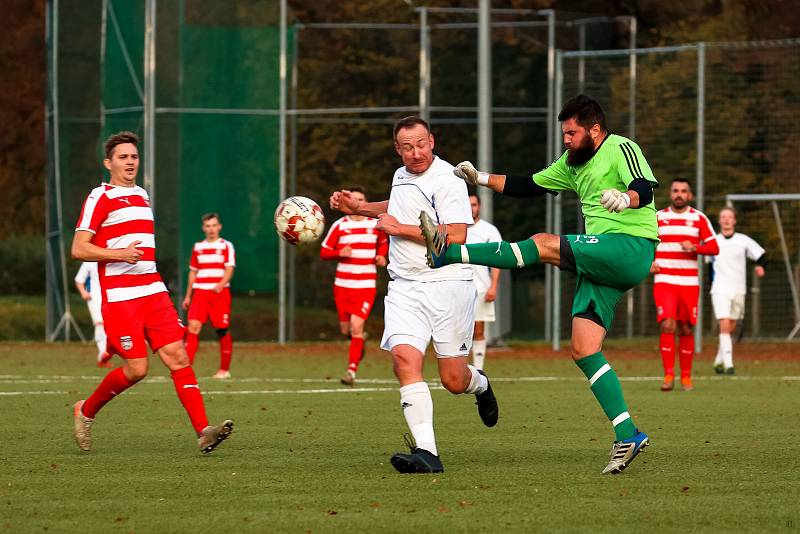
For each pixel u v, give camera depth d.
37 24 130.75
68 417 37.84
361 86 85.94
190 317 57.34
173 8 79.00
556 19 86.44
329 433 33.59
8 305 112.12
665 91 88.75
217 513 21.14
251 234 81.00
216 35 80.06
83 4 82.00
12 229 136.62
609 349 79.31
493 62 86.62
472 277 27.17
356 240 53.06
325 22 93.38
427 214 25.31
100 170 81.69
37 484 24.42
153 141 78.31
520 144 86.50
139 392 46.94
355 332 52.16
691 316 48.78
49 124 84.19
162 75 78.56
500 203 86.62
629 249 25.38
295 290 82.88
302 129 85.19
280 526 19.98
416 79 86.19
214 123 80.00
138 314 29.06
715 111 88.25
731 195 81.19
